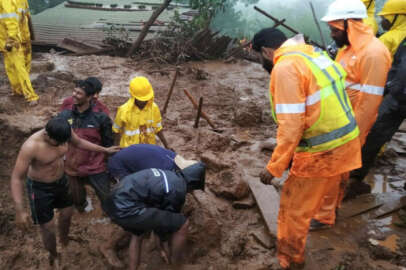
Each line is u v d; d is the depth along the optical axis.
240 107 6.70
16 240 4.22
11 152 5.46
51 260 3.88
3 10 6.10
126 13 15.65
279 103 2.98
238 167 5.00
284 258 3.58
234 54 10.86
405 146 5.96
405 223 4.21
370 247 3.85
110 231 4.34
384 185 5.03
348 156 3.20
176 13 11.83
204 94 8.01
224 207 4.46
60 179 3.69
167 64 9.89
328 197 3.99
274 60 3.15
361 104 3.66
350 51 3.75
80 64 9.34
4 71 8.05
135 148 3.83
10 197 4.86
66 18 14.62
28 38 7.09
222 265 3.74
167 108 7.20
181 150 5.63
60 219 3.92
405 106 4.24
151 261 3.89
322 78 3.03
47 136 3.42
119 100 7.17
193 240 3.93
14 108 6.34
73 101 4.43
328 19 3.66
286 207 3.40
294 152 3.28
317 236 4.04
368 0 5.32
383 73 3.55
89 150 3.97
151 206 3.31
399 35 4.62
